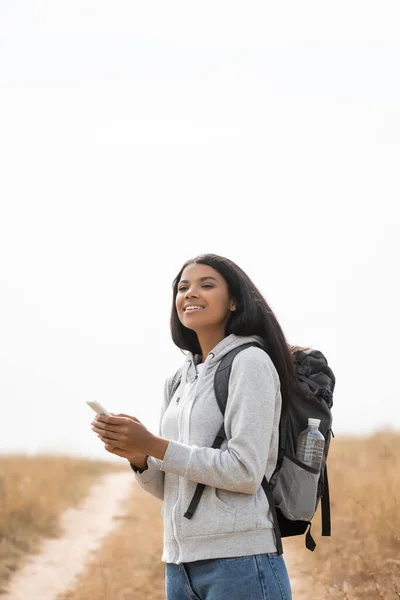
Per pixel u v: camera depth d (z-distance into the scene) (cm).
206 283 357
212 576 314
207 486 321
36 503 1325
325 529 368
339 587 677
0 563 991
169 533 331
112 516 1441
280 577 317
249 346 340
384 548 752
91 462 2522
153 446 315
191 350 388
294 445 353
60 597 843
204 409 330
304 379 356
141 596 793
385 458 1302
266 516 323
